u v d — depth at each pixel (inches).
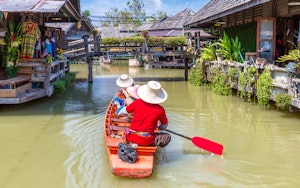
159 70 1075.3
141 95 234.4
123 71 1037.2
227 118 381.4
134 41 1320.1
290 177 224.2
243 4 438.3
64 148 278.2
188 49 805.2
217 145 256.7
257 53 490.9
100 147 280.4
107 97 530.0
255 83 438.6
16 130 330.0
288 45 513.3
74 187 208.7
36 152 269.4
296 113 398.3
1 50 487.2
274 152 271.1
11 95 406.0
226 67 542.9
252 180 219.8
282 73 371.6
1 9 412.2
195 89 618.2
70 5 528.1
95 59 1579.7
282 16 492.4
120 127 271.6
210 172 231.8
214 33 887.1
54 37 633.0
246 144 290.7
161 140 234.1
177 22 1528.1
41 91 459.5
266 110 416.2
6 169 236.4
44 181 217.5
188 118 383.6
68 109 429.1
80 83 722.8
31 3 448.1
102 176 223.6
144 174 213.2
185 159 255.9
